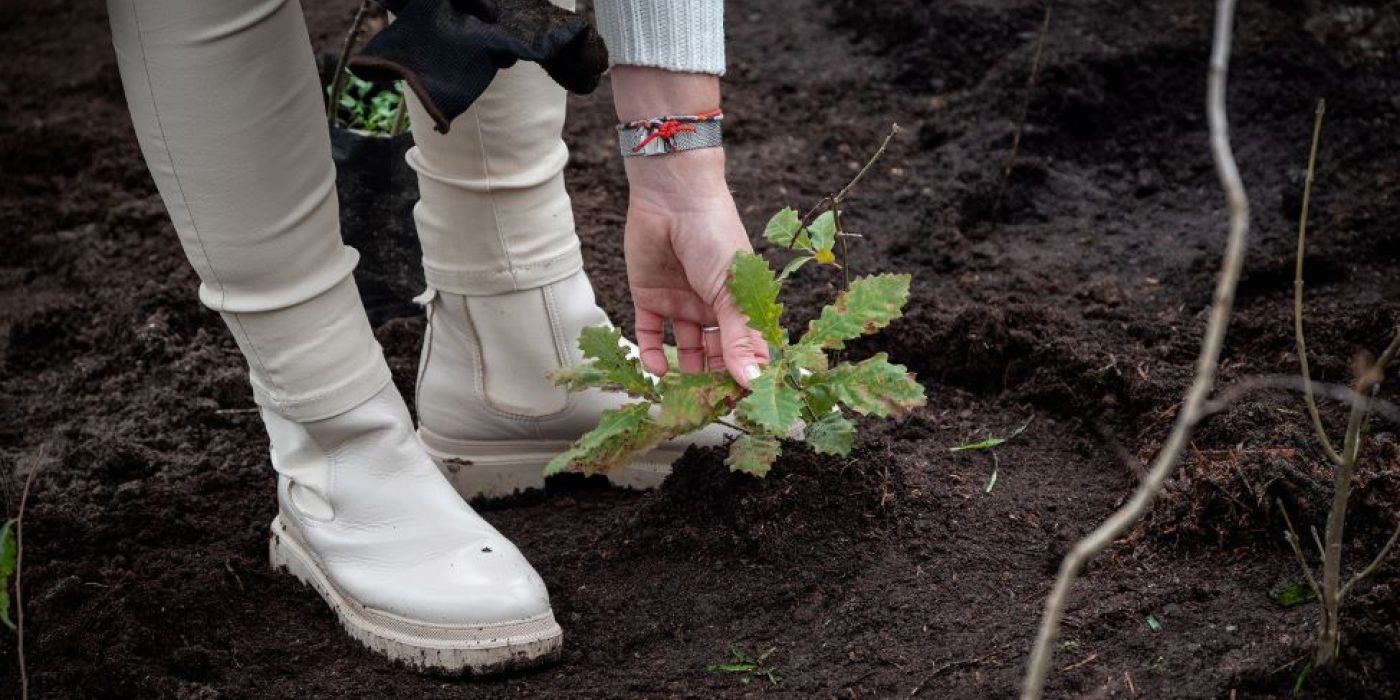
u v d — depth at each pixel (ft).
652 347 6.35
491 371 7.11
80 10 14.15
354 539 6.31
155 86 5.30
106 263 10.12
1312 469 6.56
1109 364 7.89
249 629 6.49
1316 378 7.73
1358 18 11.62
